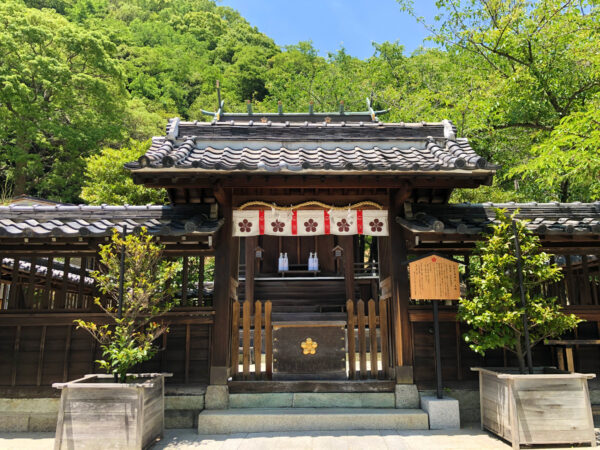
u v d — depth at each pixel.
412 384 5.99
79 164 26.39
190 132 6.93
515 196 12.91
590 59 11.77
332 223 6.55
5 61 23.97
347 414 5.51
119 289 5.09
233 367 6.28
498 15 14.72
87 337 6.08
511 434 4.76
